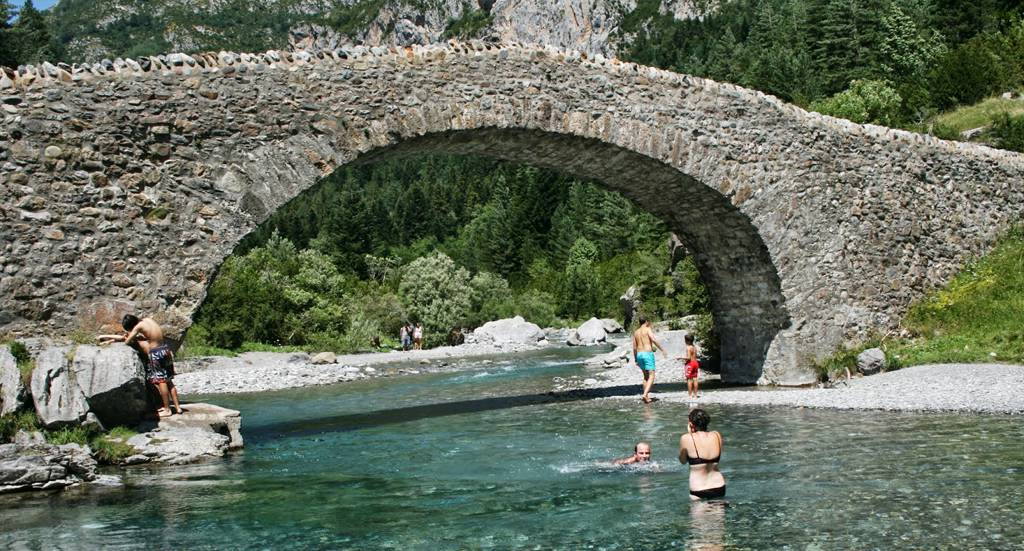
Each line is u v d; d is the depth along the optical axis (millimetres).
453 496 8680
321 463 10961
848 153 18797
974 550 6090
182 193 12805
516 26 169000
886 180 19203
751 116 17688
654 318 36125
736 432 11898
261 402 20031
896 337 18844
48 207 12008
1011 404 12484
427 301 48062
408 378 26047
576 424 13664
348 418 16250
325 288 43688
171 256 12664
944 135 28016
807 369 18078
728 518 7277
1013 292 18203
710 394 17016
